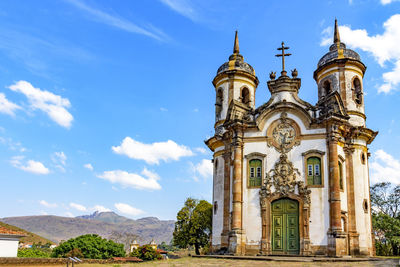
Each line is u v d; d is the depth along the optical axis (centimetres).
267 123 3266
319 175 3025
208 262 2453
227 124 3350
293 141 3150
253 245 3028
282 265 2264
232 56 4166
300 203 2981
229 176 3488
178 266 2255
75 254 5859
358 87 3712
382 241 5184
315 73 3928
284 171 3089
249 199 3141
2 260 2816
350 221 3159
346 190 3173
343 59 3678
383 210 5538
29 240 11356
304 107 3259
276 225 3025
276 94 3369
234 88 3950
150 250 6731
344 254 2775
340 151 3216
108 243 6694
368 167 3562
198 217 4994
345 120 3100
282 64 3497
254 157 3225
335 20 3969
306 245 2875
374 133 3541
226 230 3350
